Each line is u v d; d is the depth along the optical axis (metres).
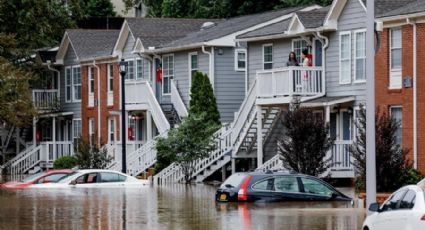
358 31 91.44
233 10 145.25
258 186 68.38
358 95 91.19
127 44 125.62
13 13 134.75
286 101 93.50
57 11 140.38
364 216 59.12
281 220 57.06
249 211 62.91
